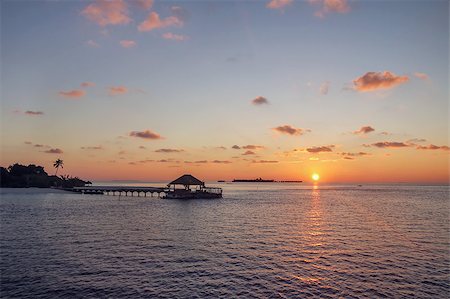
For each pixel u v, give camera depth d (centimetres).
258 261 2245
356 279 1884
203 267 2095
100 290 1698
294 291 1697
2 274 1933
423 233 3369
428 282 1841
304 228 3669
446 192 14738
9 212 5153
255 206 6562
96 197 9112
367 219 4494
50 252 2464
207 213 5172
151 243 2803
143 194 10950
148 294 1650
